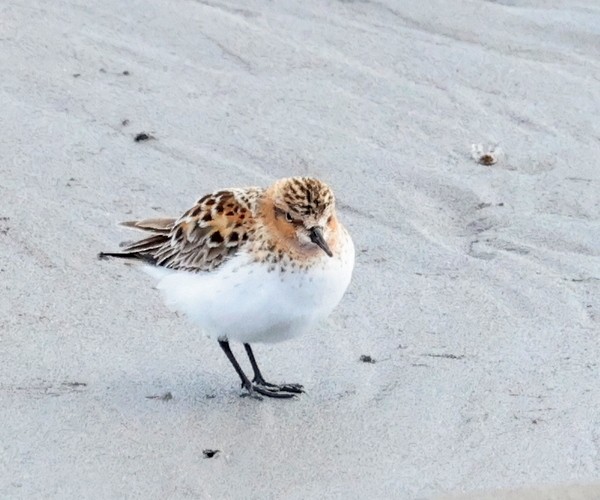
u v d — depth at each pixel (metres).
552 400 10.69
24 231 12.85
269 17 17.47
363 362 11.24
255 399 10.62
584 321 11.91
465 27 17.55
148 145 14.58
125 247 12.04
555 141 15.15
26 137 14.46
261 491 9.42
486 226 13.59
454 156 14.78
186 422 10.25
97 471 9.55
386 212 13.72
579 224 13.58
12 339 11.23
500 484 9.59
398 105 15.73
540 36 17.45
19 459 9.64
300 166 14.44
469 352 11.40
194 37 16.78
